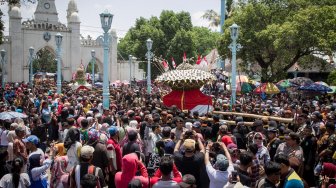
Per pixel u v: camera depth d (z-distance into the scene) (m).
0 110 17.64
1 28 26.69
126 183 7.63
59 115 17.34
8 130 12.48
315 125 13.06
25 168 9.02
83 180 6.24
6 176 7.62
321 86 28.58
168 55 72.56
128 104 24.61
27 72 62.38
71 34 64.88
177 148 8.48
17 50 61.22
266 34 35.59
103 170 9.09
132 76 71.06
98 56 66.88
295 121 13.12
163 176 6.65
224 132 9.96
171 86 18.94
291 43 34.03
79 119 12.61
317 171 10.12
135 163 7.66
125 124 12.02
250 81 34.97
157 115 12.51
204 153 7.98
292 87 31.88
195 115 13.94
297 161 7.23
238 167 7.31
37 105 25.30
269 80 38.44
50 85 47.28
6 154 8.74
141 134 11.78
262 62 39.84
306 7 37.56
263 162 8.87
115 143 9.42
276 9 38.34
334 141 10.38
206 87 28.34
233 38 22.98
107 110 15.88
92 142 9.30
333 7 34.66
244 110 17.77
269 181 6.36
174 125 12.45
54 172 8.75
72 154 9.07
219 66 42.09
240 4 41.59
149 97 27.38
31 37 62.59
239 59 44.41
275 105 24.42
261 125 10.84
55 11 65.44
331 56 36.25
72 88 42.62
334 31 34.00
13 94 33.38
